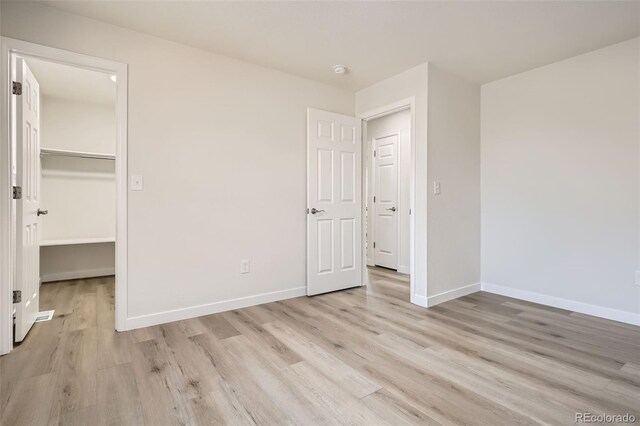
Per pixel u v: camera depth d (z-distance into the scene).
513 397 1.64
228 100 2.95
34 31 2.16
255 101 3.11
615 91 2.74
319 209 3.49
